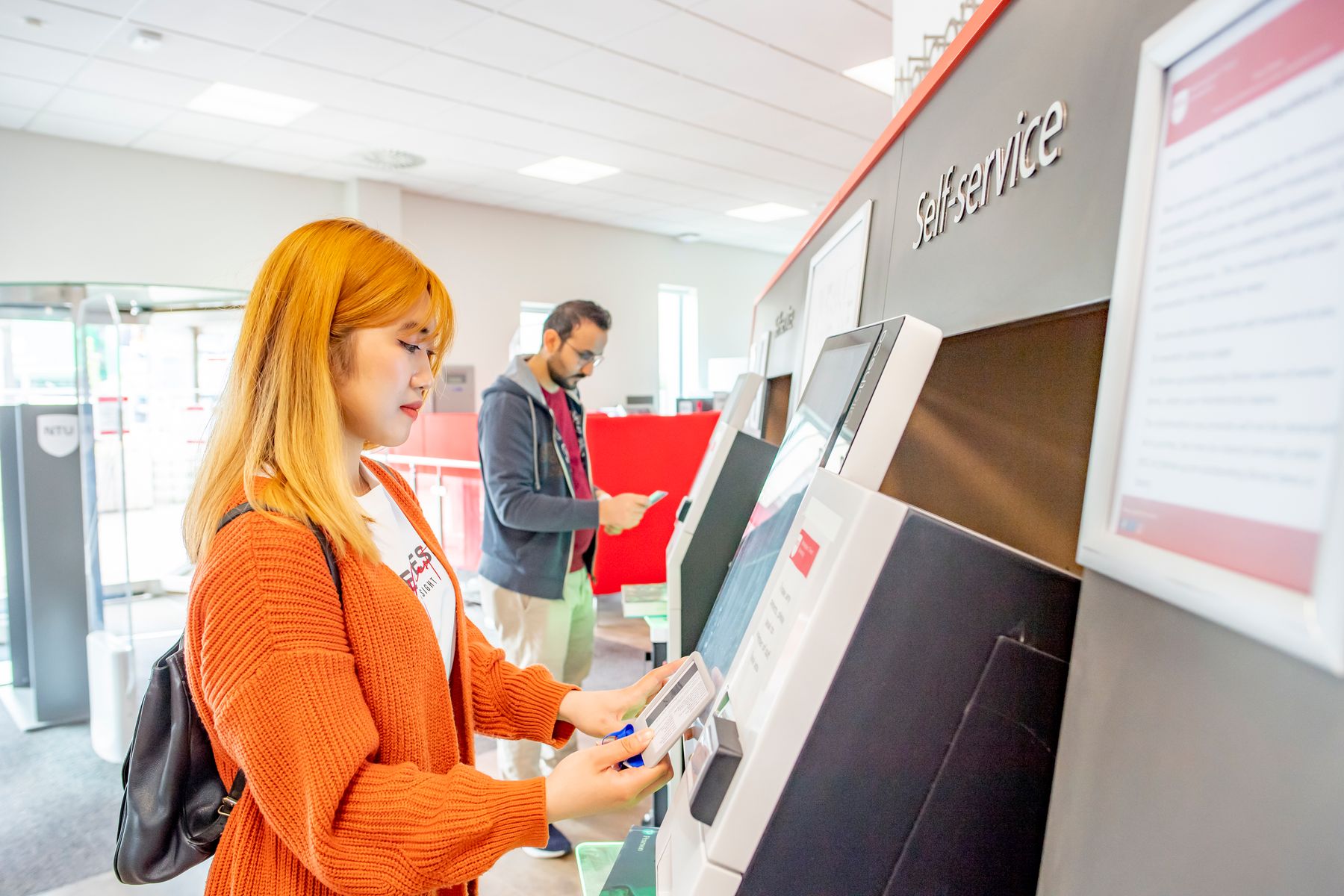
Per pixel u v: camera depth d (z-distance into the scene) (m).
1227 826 0.34
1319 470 0.28
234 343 0.79
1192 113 0.38
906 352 0.53
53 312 3.14
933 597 0.46
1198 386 0.37
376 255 0.77
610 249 8.55
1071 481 0.59
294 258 0.75
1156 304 0.41
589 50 4.05
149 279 5.44
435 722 0.83
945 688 0.46
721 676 0.68
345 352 0.77
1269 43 0.33
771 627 0.52
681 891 0.47
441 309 0.83
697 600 1.13
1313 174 0.30
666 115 5.05
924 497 0.90
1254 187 0.33
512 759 2.15
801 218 8.26
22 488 3.09
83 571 3.17
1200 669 0.36
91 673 2.87
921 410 0.91
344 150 5.54
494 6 3.55
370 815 0.66
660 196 7.17
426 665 0.81
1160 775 0.38
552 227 8.01
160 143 5.21
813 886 0.46
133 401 5.64
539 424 2.05
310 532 0.71
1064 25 0.54
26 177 4.94
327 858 0.65
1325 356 0.28
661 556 4.05
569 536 2.07
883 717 0.46
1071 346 0.58
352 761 0.67
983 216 0.67
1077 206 0.51
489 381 7.57
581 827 2.39
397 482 0.99
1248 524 0.32
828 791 0.46
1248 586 0.32
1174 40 0.39
